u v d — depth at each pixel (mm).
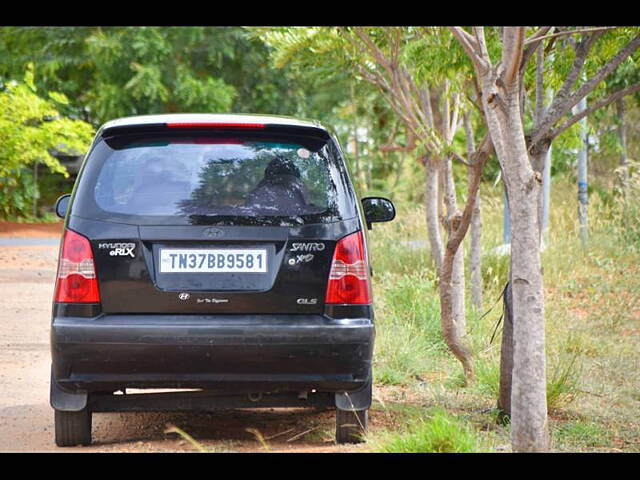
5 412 15000
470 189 15336
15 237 55000
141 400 12406
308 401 12609
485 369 17062
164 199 11867
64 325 11547
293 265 11758
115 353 11516
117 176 12047
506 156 10664
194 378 11633
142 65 71938
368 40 19047
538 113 14359
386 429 13586
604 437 13789
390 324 20875
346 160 12625
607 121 45469
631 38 15227
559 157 46594
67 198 14727
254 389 11836
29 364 19094
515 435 10938
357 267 11914
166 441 13109
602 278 27828
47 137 56594
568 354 19547
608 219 36125
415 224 35594
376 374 17688
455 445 11422
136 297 11625
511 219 10766
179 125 12211
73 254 11711
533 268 10695
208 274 11680
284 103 78812
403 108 19422
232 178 12039
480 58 11102
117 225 11727
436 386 17172
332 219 11969
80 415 12438
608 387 17078
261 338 11555
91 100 75438
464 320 19906
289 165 12203
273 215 11844
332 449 12391
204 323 11547
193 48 75750
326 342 11648
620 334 22266
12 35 74125
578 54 13648
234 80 79062
